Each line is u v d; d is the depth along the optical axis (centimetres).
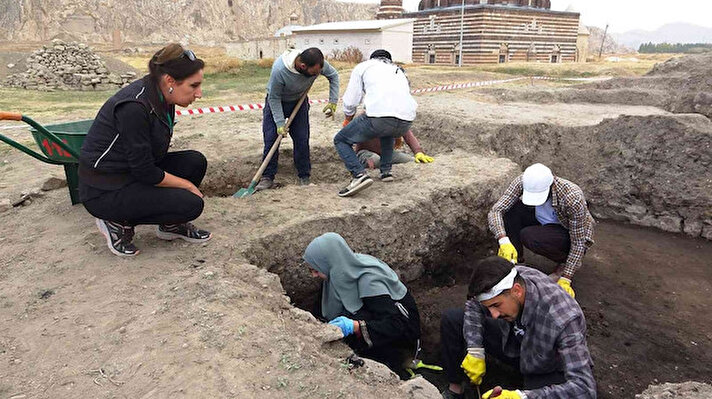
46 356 243
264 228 377
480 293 240
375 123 409
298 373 234
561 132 673
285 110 465
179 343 248
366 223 408
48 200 446
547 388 233
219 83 1769
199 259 329
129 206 299
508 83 1652
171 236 349
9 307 282
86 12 9494
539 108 914
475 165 535
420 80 1681
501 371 341
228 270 318
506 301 241
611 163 627
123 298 286
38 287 301
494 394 236
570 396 229
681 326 390
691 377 335
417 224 436
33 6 9006
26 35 8806
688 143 564
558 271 431
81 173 295
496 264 240
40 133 369
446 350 309
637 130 608
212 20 10762
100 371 232
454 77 1819
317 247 323
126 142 279
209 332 255
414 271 446
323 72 461
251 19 11362
